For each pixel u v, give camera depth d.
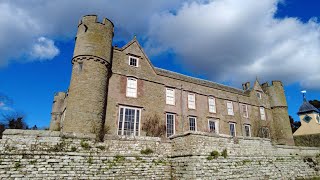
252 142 17.02
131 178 13.33
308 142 33.03
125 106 20.20
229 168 14.71
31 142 11.66
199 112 25.41
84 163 12.39
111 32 20.56
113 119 19.00
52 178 11.46
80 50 18.50
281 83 35.44
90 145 12.88
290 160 19.36
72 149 12.39
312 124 34.31
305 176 19.80
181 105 24.23
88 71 17.91
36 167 11.30
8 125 31.92
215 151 14.41
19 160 11.09
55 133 12.29
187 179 13.30
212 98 27.47
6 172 10.71
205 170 13.54
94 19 19.50
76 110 16.77
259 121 31.38
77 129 16.27
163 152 15.02
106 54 19.33
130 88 21.08
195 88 26.20
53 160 11.74
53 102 29.53
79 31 19.58
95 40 18.88
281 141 31.94
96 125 17.09
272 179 16.98
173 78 24.75
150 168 14.12
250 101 31.62
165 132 21.86
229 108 28.75
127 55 21.98
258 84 34.12
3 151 10.97
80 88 17.33
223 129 26.80
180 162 14.16
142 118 20.80
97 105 17.56
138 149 14.20
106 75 19.19
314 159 21.78
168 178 14.52
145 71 22.66
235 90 33.16
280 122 33.00
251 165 16.08
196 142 13.84
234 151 15.57
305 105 36.25
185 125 23.75
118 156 13.39
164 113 22.55
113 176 12.88
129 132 19.70
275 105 33.88
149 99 21.91
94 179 12.37
